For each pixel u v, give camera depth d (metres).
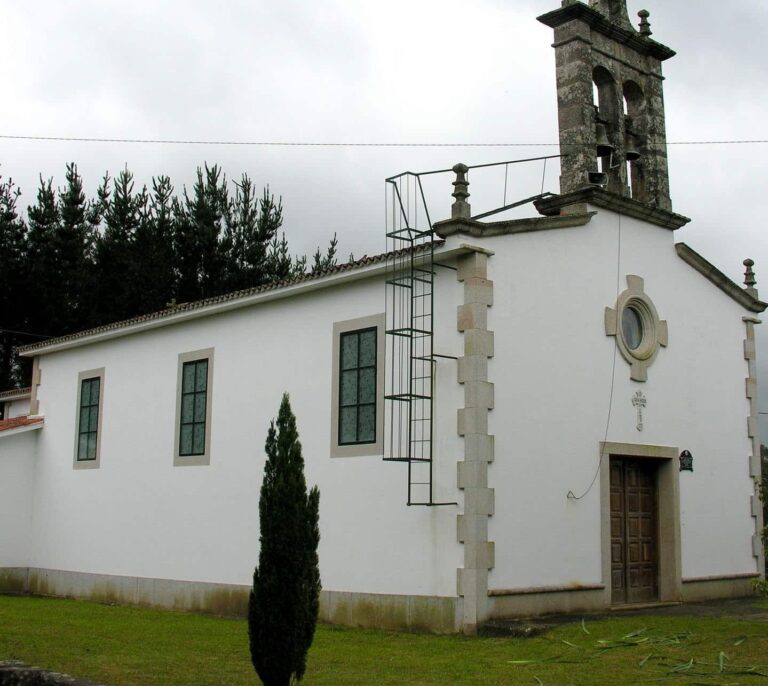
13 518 20.73
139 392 18.59
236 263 34.69
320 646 11.54
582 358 14.05
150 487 17.84
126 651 11.05
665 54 16.59
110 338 19.48
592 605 13.44
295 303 15.45
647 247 15.64
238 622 14.45
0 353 32.53
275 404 15.50
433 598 12.48
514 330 13.10
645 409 15.00
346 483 14.02
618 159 15.52
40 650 10.91
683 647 10.50
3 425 21.08
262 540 8.70
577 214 14.26
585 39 15.18
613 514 14.48
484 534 12.22
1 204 33.19
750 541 16.69
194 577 16.52
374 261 13.70
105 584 18.52
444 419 12.77
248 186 35.97
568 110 15.00
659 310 15.66
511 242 13.31
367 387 14.02
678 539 15.12
